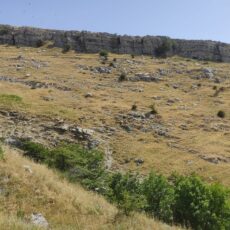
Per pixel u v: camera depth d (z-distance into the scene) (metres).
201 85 109.44
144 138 69.31
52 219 20.98
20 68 106.69
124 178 31.05
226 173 59.75
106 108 81.12
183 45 146.12
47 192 23.11
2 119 63.81
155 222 23.36
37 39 143.12
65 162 34.12
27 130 61.31
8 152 27.84
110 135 68.31
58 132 63.09
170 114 83.75
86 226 20.64
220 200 31.41
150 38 144.75
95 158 33.72
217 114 86.81
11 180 22.98
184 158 63.62
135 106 83.00
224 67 134.75
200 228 30.17
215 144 70.81
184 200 31.16
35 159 36.84
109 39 142.25
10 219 17.06
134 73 114.62
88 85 99.19
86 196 25.02
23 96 80.25
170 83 109.81
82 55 132.88
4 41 142.50
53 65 115.69
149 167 59.38
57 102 80.31
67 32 143.75
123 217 22.59
